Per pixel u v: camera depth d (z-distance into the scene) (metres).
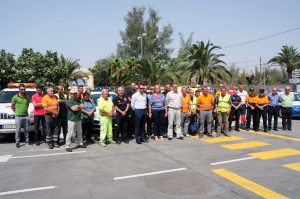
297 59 41.00
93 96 12.15
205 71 30.75
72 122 8.77
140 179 6.26
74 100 8.80
